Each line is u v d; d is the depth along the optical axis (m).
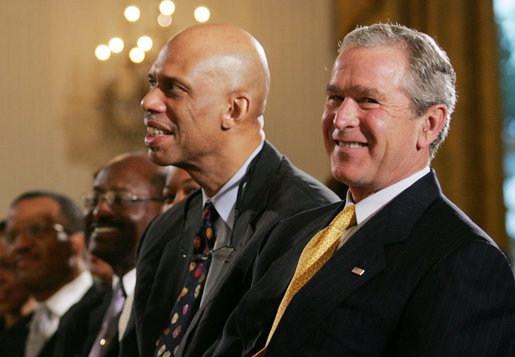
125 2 14.52
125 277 4.62
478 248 2.45
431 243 2.54
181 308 3.60
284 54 14.45
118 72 14.41
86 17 14.59
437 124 2.74
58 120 14.54
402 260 2.56
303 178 3.56
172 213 4.07
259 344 2.90
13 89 14.55
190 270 3.67
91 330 4.95
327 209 3.16
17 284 7.12
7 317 7.15
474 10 11.39
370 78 2.67
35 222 6.09
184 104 3.44
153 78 3.56
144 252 4.02
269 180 3.55
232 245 3.48
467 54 11.38
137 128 14.33
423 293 2.45
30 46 14.62
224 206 3.58
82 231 6.21
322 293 2.61
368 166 2.70
